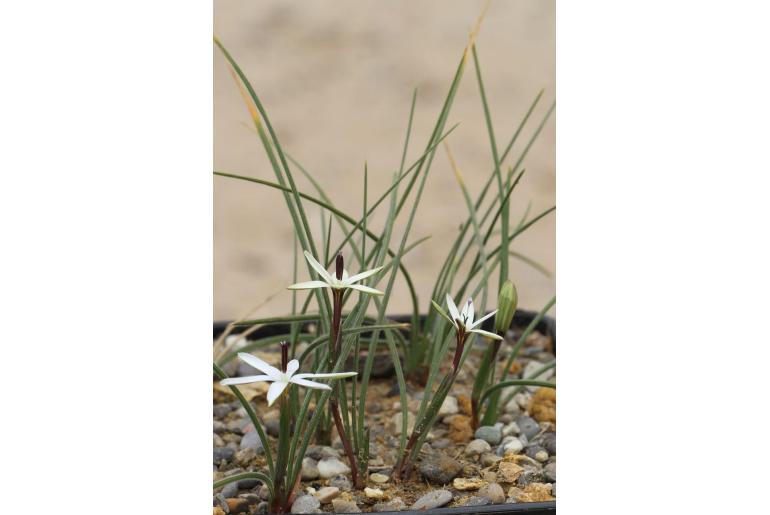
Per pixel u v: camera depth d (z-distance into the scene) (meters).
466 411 0.63
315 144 1.17
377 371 0.66
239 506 0.57
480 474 0.59
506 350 0.69
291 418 0.59
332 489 0.58
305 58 1.37
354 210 1.03
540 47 1.42
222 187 1.14
